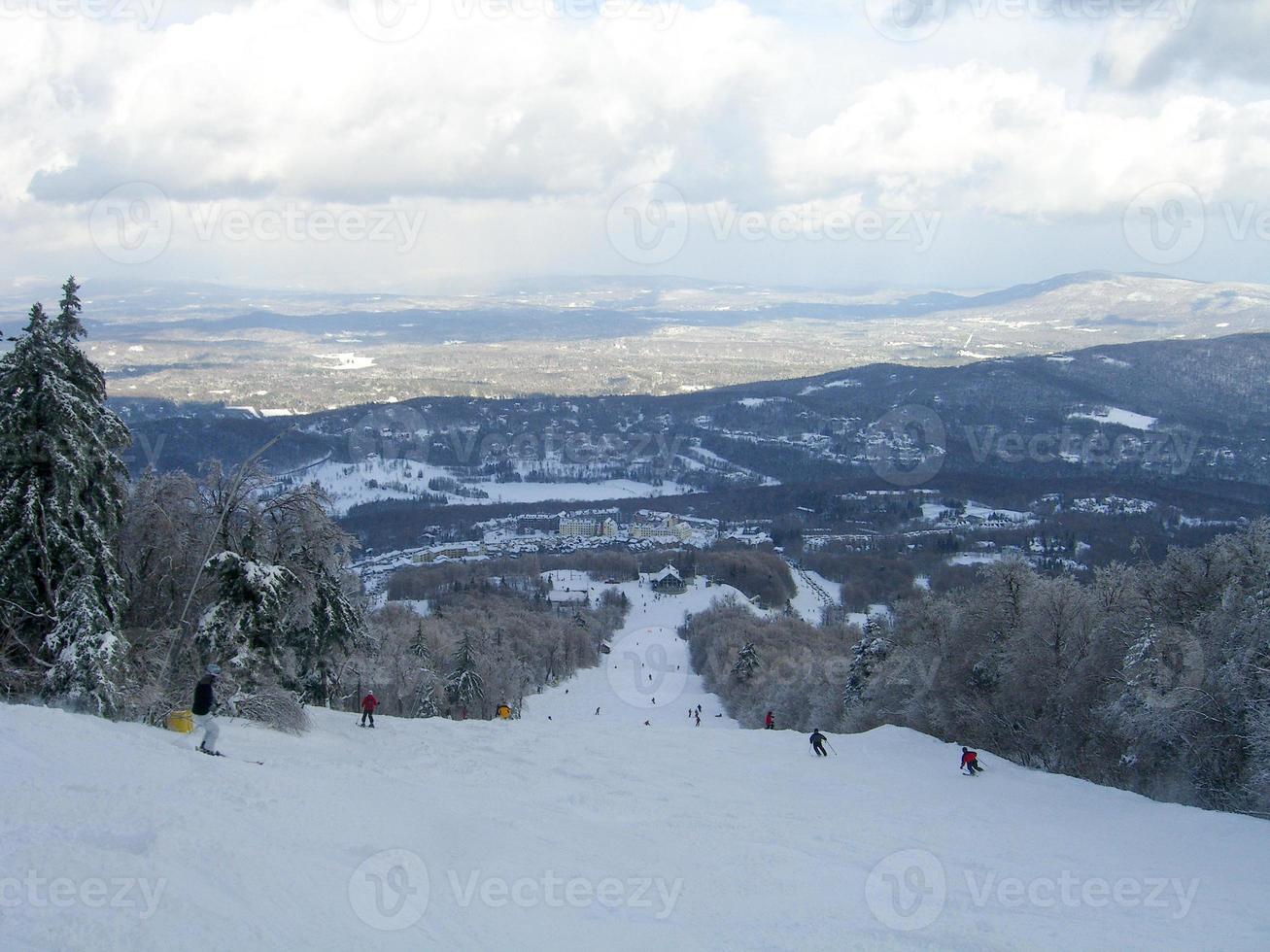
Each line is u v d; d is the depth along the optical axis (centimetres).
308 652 2722
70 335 2145
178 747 1506
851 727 4403
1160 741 2655
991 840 1684
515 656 6994
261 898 812
